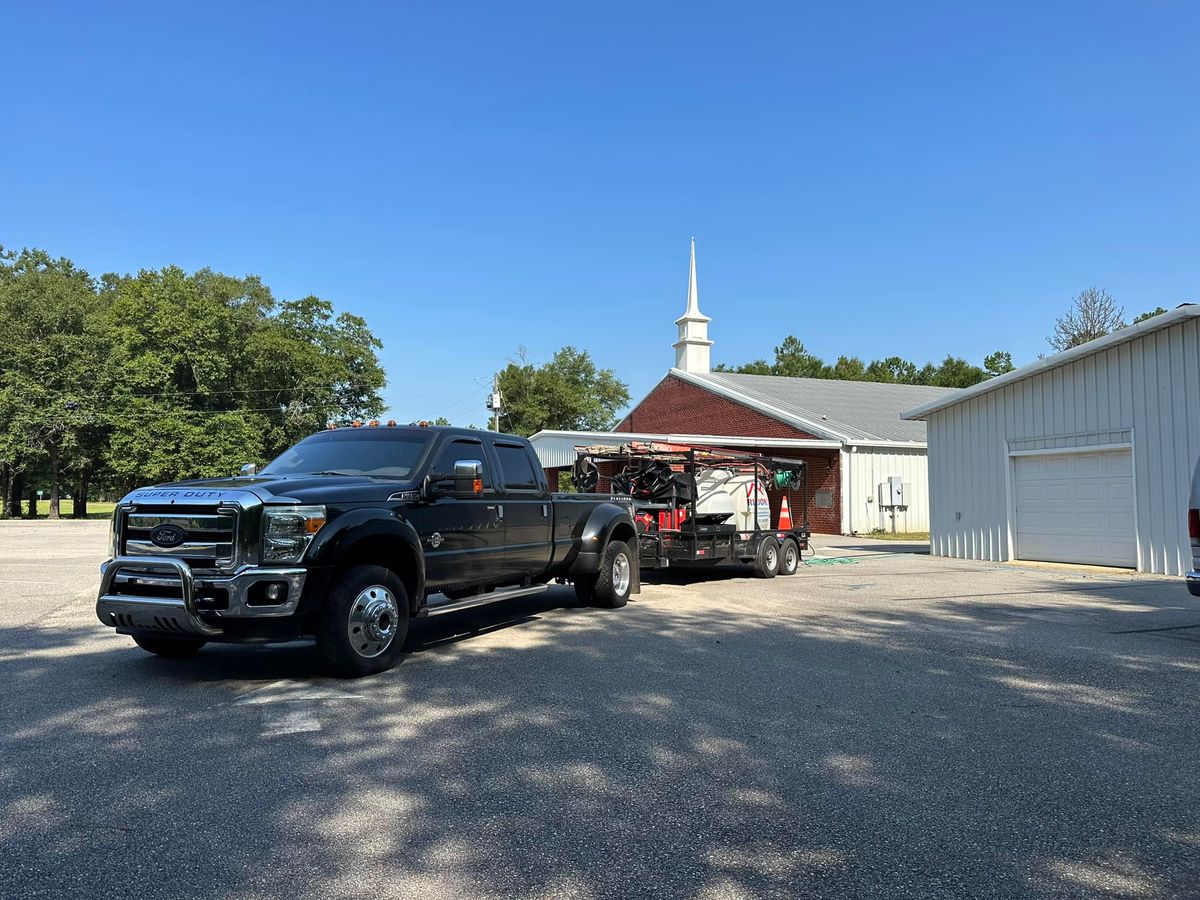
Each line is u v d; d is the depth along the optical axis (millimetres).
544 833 3643
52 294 57469
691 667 6918
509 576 8633
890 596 11641
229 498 6098
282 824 3729
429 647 7793
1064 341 42312
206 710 5602
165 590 6156
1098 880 3223
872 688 6215
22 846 3494
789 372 90625
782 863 3359
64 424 52062
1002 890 3139
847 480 27094
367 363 63719
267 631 6145
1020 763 4559
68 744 4871
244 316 63125
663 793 4113
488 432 8562
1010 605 10695
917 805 3963
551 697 5934
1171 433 14406
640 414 39531
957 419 18656
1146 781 4285
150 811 3871
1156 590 12258
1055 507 16594
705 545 12797
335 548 6285
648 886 3164
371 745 4852
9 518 55938
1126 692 6105
